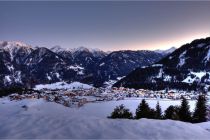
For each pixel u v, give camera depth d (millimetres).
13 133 16328
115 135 16078
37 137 15312
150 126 18484
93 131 16734
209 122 31016
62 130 16703
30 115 21703
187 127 18984
